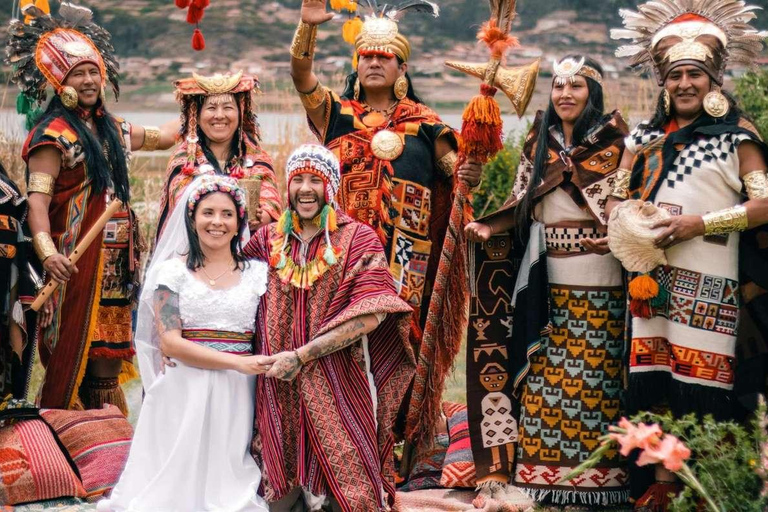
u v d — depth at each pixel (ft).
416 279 21.43
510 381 20.33
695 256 18.11
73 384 21.79
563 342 19.81
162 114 66.33
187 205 18.07
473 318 20.56
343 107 21.58
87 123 22.45
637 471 18.78
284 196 35.35
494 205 37.01
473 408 20.33
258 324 18.22
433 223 22.04
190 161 21.97
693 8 18.76
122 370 23.27
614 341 19.72
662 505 18.39
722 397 18.08
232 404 17.97
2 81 58.23
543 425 19.81
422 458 20.29
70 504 19.20
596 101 19.69
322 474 17.40
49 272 21.07
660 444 13.65
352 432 17.51
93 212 22.11
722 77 18.44
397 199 21.21
